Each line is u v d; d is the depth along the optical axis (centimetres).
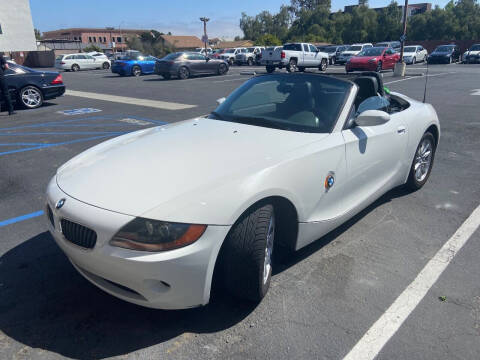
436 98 1180
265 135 299
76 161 291
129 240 211
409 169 427
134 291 227
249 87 387
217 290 279
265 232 241
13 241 352
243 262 238
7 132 817
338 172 303
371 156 342
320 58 2481
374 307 262
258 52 3609
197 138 300
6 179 520
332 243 346
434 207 421
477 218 394
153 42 7519
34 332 241
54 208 240
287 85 364
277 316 254
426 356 221
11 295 277
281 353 223
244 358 220
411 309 259
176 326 246
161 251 211
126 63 2434
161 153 275
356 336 236
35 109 1140
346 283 288
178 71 2109
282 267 309
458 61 3347
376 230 370
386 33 6744
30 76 1134
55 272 305
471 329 241
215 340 234
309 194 277
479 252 330
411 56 2948
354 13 7206
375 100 377
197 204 220
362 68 2116
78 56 3294
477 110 978
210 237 219
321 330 241
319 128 313
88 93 1537
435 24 6188
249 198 230
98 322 250
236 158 261
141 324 248
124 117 986
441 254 327
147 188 231
